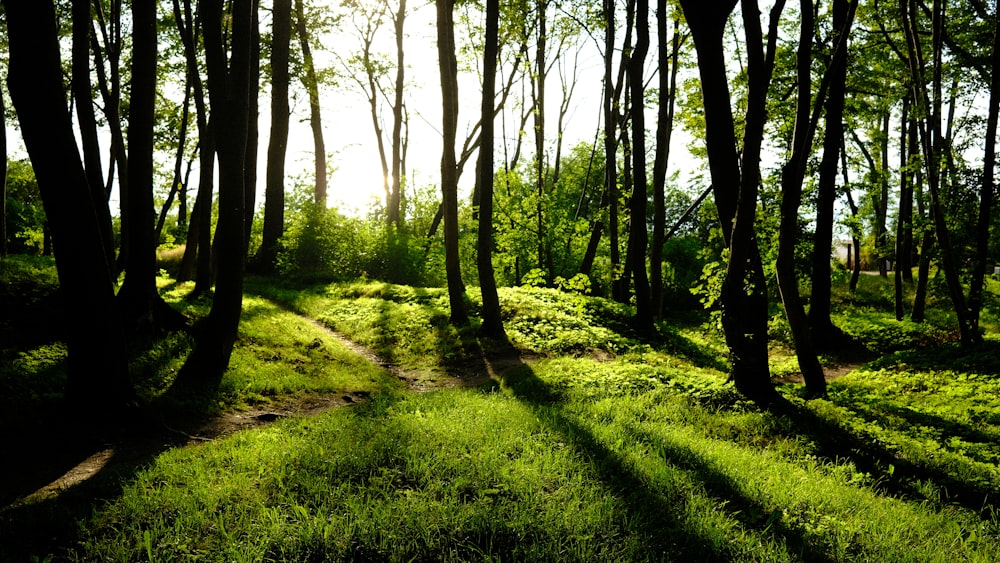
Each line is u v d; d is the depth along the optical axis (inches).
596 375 427.8
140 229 437.7
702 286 428.1
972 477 248.2
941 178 658.8
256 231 1195.3
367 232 1003.3
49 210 274.5
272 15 910.4
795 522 189.3
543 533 168.2
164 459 234.5
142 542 161.8
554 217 936.3
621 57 762.8
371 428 272.8
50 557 154.6
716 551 163.5
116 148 617.9
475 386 443.8
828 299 697.6
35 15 253.6
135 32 426.3
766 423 310.5
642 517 181.8
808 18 362.3
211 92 417.4
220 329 393.7
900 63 791.1
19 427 264.7
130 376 323.9
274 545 160.9
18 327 391.9
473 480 204.5
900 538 181.9
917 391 444.1
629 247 858.8
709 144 363.3
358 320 679.7
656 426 293.6
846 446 280.7
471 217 1060.5
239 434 280.5
